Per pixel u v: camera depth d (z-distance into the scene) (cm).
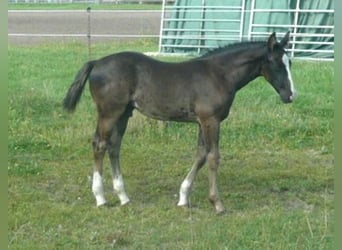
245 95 1452
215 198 848
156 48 2384
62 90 1520
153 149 1125
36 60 2047
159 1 4100
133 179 988
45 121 1271
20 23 3109
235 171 1020
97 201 876
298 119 1245
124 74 856
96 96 867
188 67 859
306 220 800
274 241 738
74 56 2136
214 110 846
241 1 2266
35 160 1072
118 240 748
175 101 850
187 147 1138
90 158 1087
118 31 2822
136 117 1203
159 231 784
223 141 1157
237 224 798
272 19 2205
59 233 780
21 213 834
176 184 967
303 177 992
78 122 1256
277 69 844
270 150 1132
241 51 852
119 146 884
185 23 2331
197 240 746
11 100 1348
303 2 2180
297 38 2175
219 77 849
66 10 3562
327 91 1515
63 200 903
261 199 902
